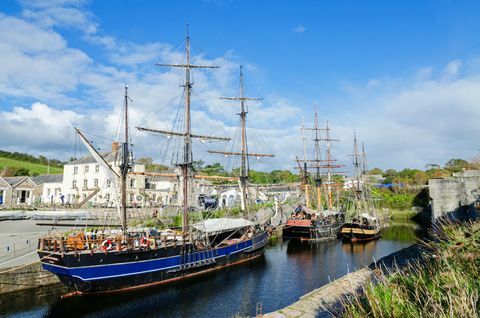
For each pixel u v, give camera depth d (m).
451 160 116.19
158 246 28.61
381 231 69.00
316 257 42.00
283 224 60.88
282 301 25.08
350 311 8.97
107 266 25.33
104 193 64.50
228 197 75.81
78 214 45.16
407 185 112.88
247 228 43.16
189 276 31.20
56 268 24.28
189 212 40.84
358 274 18.44
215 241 41.94
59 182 78.00
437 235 14.95
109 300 25.09
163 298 25.67
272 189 95.75
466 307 6.50
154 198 65.19
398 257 23.69
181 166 37.78
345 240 56.59
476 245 10.65
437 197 35.38
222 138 40.88
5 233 37.12
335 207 81.81
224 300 25.30
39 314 22.02
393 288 8.96
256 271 34.38
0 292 23.61
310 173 73.19
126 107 32.41
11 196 74.06
